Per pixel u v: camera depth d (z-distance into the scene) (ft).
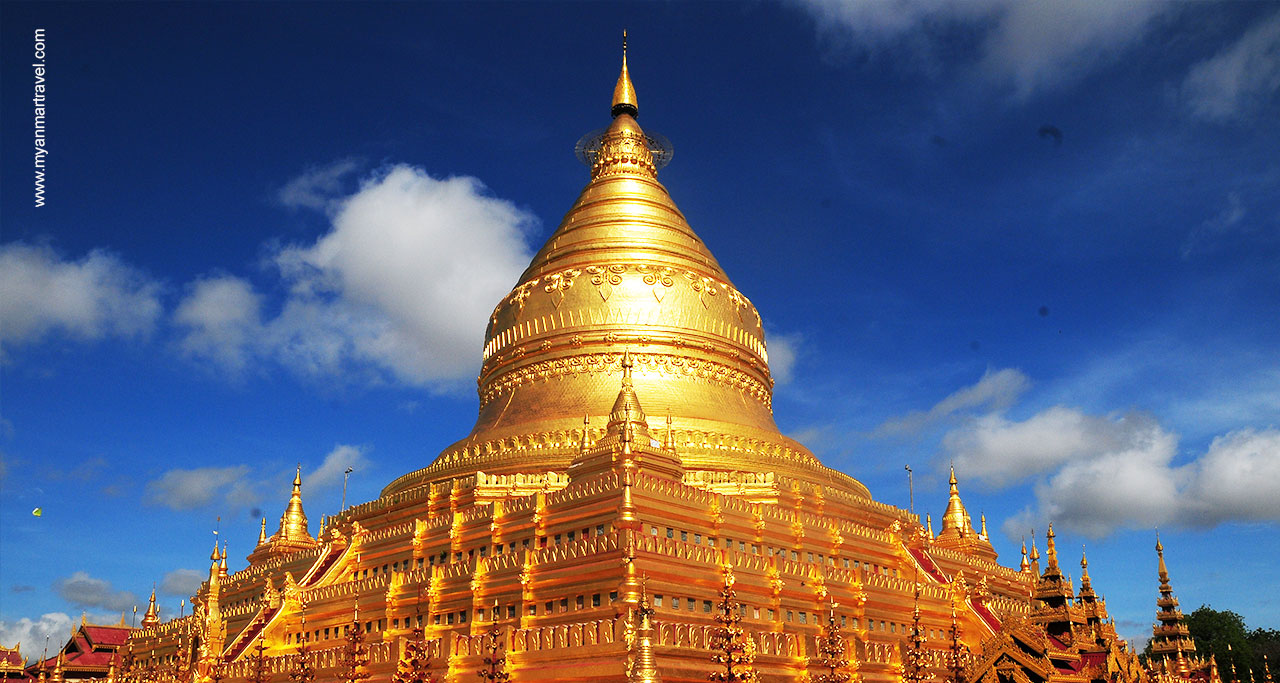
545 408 297.53
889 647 228.84
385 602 241.55
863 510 290.76
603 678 181.16
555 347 310.04
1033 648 188.55
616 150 362.94
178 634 293.43
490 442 289.12
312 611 262.06
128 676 306.14
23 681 400.88
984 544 355.77
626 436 226.58
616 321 307.58
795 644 212.64
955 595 270.46
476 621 222.89
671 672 184.55
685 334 309.83
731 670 178.29
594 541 208.13
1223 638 476.13
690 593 208.74
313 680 228.22
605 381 297.74
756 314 343.87
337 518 313.94
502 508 241.55
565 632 194.18
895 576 272.92
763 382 330.54
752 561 226.17
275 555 334.44
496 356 328.49
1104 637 215.10
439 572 234.58
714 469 271.69
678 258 327.88
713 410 295.89
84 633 414.62
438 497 272.92
